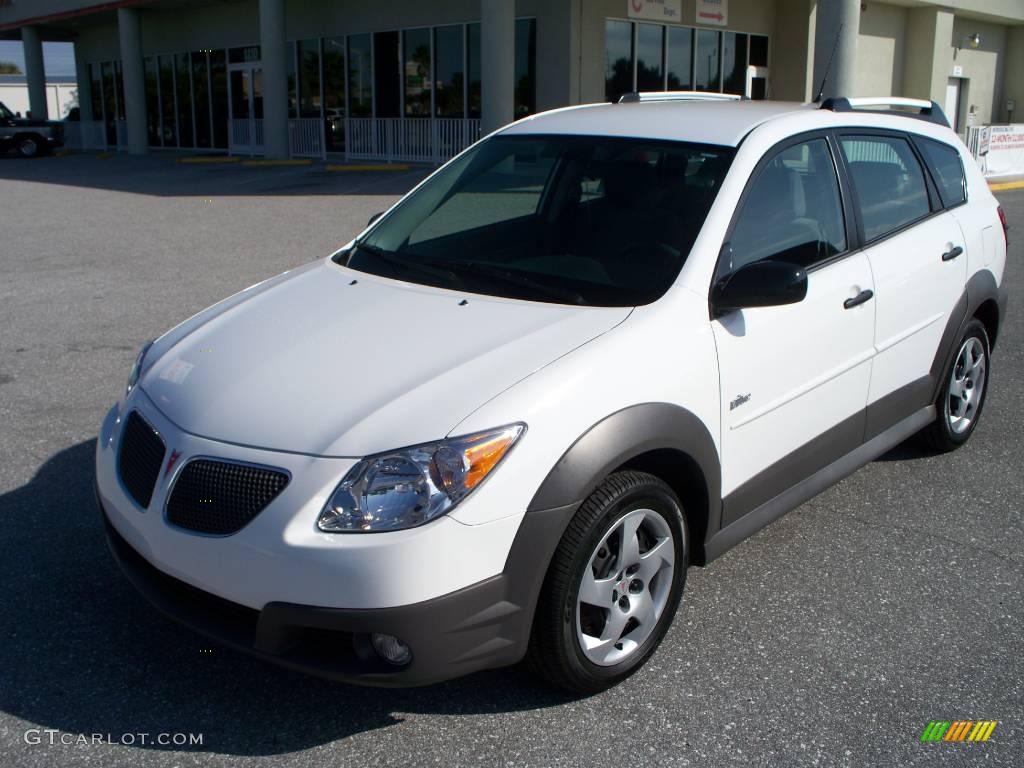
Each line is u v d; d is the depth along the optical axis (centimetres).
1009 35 2788
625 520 303
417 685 273
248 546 269
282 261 1044
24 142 2927
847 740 294
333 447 272
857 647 344
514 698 313
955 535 433
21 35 3362
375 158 2241
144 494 299
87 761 280
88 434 534
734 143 372
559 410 284
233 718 302
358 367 303
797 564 405
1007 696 317
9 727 295
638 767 281
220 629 282
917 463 515
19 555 399
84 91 3378
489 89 1727
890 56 2353
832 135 412
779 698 315
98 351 700
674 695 316
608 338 307
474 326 321
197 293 891
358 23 2242
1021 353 730
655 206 362
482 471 269
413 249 397
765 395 356
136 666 327
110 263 1041
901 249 432
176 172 2173
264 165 2252
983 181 529
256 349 326
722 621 361
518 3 1886
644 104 443
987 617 365
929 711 309
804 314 370
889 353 428
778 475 373
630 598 315
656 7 1930
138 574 304
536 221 386
